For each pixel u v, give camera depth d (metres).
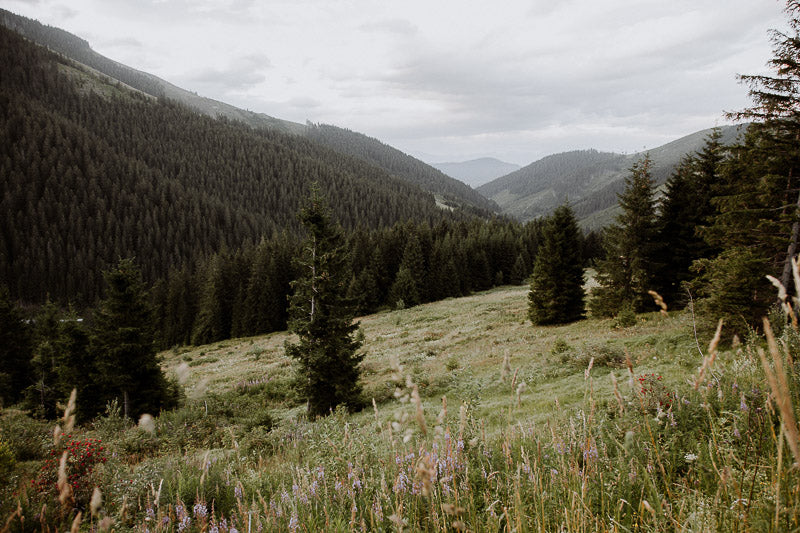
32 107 197.88
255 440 9.84
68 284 120.06
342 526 3.05
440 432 1.54
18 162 165.62
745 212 12.82
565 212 30.52
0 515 4.37
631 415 4.19
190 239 153.25
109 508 4.75
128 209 161.38
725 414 3.54
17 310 35.84
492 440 4.42
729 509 2.02
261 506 4.09
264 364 37.41
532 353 20.59
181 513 3.68
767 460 2.30
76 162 178.12
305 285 16.92
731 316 11.70
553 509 2.81
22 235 138.50
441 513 2.86
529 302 32.88
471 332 35.75
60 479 1.48
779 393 0.92
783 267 12.13
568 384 13.06
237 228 164.00
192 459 6.18
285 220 188.00
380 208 193.50
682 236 24.86
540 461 3.39
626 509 2.74
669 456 3.22
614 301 25.95
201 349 58.72
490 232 103.06
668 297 24.80
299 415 17.48
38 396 25.23
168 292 84.00
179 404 20.98
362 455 4.24
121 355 19.88
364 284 68.50
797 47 11.65
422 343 34.59
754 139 13.00
